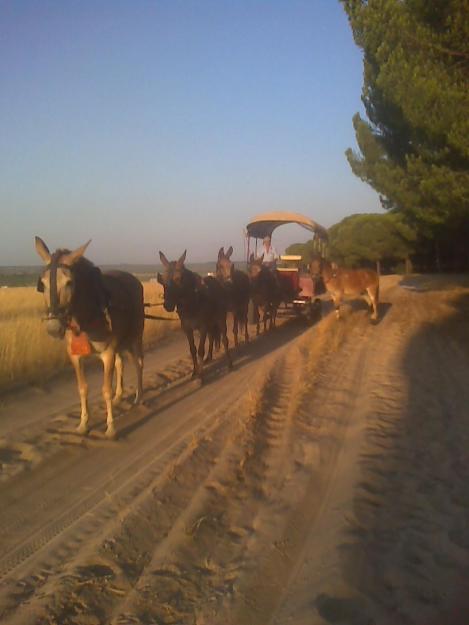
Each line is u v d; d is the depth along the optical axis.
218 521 3.67
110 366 5.32
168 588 2.96
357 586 2.87
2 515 3.81
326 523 3.56
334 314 14.36
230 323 13.90
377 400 6.08
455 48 9.32
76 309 4.92
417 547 3.31
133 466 4.61
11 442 5.09
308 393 6.45
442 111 9.34
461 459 4.58
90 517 3.74
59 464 4.67
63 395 6.81
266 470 4.48
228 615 2.72
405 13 9.62
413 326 11.94
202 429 5.45
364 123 15.60
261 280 11.83
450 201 10.65
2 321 11.44
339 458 4.68
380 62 10.66
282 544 3.38
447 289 21.80
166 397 6.74
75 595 2.88
